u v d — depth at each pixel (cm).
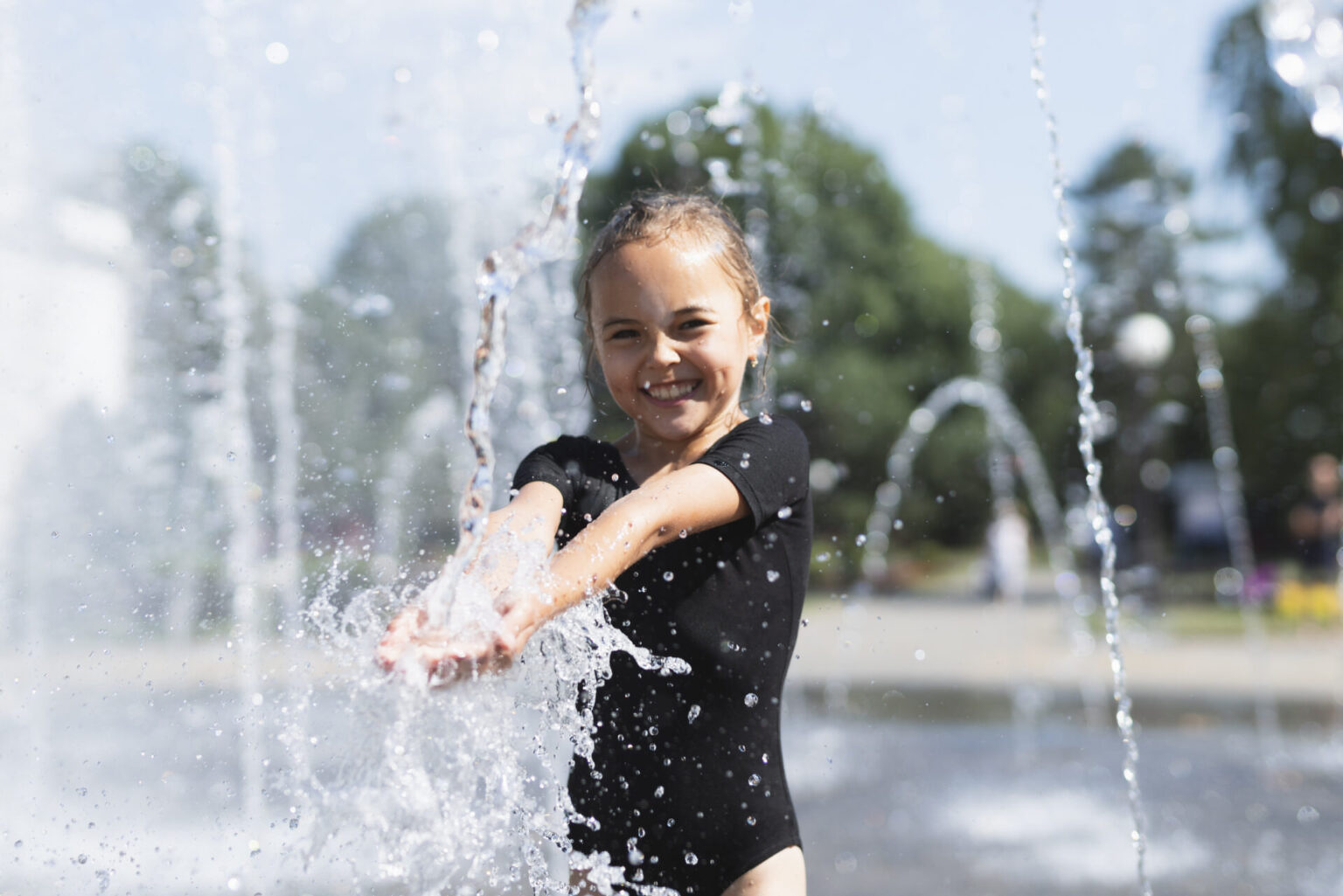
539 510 175
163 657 665
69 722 542
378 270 1335
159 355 775
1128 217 2278
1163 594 1764
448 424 836
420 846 167
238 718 526
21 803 431
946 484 2459
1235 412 2064
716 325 184
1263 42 1644
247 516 700
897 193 2288
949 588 2184
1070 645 1234
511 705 167
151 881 342
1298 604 1369
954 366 2414
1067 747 683
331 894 319
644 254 183
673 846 177
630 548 158
